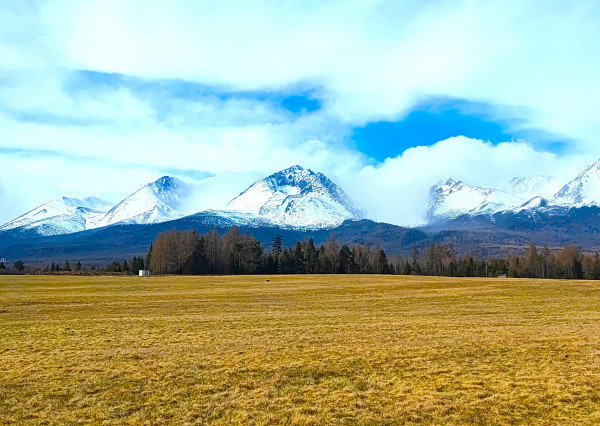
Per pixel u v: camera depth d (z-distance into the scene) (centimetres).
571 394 1575
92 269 17300
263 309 4172
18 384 1777
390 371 1906
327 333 2792
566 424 1348
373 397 1609
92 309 4162
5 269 16275
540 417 1405
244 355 2206
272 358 2133
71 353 2288
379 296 5419
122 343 2536
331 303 4688
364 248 18075
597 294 5253
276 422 1417
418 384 1734
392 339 2556
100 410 1520
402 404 1532
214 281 8694
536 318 3350
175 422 1423
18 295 5447
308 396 1633
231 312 3947
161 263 13750
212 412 1495
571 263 13800
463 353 2175
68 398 1634
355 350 2267
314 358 2120
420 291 6028
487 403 1521
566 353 2127
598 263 13412
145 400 1611
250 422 1418
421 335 2666
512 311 3822
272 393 1666
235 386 1744
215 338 2667
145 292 6053
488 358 2078
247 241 14800
